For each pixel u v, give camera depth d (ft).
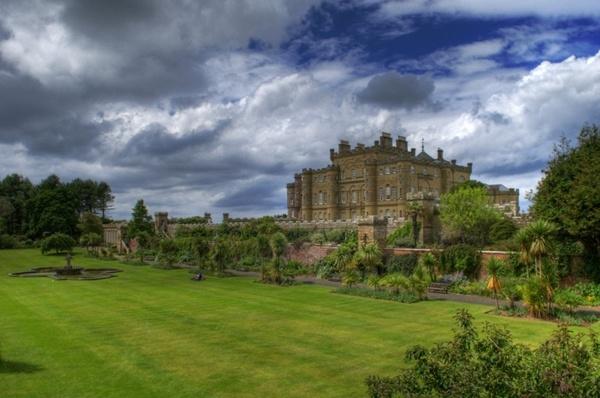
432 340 61.82
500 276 104.73
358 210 331.77
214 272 152.35
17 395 43.14
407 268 121.49
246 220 265.34
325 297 99.30
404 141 342.85
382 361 53.01
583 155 101.04
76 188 435.53
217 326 71.41
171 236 266.36
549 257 92.07
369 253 123.95
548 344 28.66
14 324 73.20
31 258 226.17
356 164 335.67
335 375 48.55
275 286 119.44
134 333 67.05
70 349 58.39
